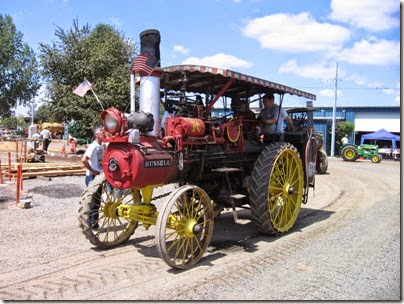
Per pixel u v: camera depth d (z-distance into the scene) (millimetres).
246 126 6805
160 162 4832
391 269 4875
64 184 11180
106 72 22656
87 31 23641
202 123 5426
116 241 5668
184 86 5547
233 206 5789
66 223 6852
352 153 24922
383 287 4316
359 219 7668
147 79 4949
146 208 5168
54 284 4289
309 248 5719
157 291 4148
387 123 36062
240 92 6930
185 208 4898
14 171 12336
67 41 23062
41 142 19500
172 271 4727
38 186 10727
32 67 49156
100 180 5527
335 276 4629
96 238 5410
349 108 37031
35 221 6922
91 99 21516
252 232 6602
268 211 6023
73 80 22969
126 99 22078
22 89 48500
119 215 5484
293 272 4746
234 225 7078
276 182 6520
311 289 4246
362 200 9938
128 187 4691
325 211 8492
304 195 7168
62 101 22281
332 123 34500
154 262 5031
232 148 6164
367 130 36719
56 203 8547
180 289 4203
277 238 6242
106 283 4340
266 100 7141
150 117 4797
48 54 22719
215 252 5488
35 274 4555
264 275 4637
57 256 5176
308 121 8570
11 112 50406
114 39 23156
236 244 5891
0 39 46625
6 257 5066
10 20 48219
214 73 5285
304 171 7289
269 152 6168
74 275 4551
